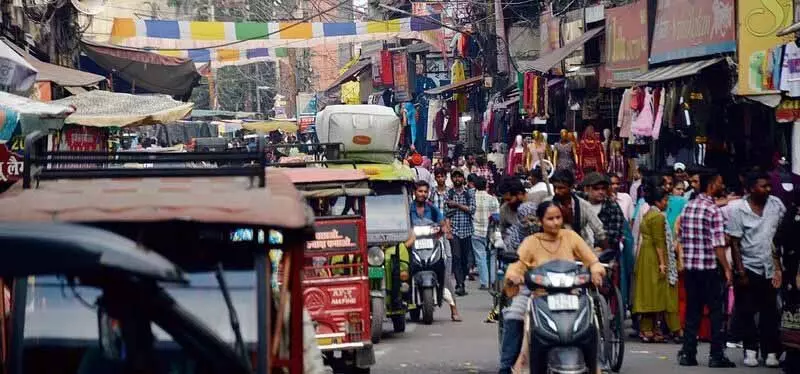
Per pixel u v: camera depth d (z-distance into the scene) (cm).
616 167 2244
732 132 1814
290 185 657
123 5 4806
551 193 1297
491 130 3281
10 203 587
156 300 536
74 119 1662
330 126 1789
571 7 2942
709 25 1777
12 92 1258
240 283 595
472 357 1361
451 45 3981
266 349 585
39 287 580
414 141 4159
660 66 2017
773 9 1557
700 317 1270
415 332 1603
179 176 646
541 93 2667
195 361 559
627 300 1525
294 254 620
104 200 584
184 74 2973
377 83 4238
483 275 2131
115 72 2934
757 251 1250
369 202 1588
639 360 1317
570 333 955
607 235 1280
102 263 444
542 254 1025
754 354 1271
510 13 3378
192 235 598
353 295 1229
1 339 639
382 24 3491
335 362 1252
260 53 4000
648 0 2069
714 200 1338
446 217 2094
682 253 1259
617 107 2491
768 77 1547
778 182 1584
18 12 2142
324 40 3391
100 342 575
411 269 1614
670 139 1994
